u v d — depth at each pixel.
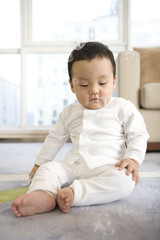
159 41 2.59
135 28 2.58
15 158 1.39
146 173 1.01
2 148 1.84
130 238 0.47
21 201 0.57
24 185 0.84
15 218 0.57
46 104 2.66
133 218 0.56
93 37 2.59
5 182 0.88
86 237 0.47
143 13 2.54
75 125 0.84
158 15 2.54
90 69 0.72
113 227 0.52
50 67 2.63
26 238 0.47
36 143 2.17
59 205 0.61
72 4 2.63
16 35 2.65
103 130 0.78
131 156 0.72
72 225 0.53
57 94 2.65
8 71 2.63
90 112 0.79
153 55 2.02
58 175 0.71
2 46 2.66
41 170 0.70
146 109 1.62
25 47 2.57
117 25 2.60
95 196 0.63
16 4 2.63
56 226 0.52
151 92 1.56
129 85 1.67
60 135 0.88
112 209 0.62
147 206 0.64
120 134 0.80
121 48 2.53
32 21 2.62
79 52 0.74
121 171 0.66
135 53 1.70
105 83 0.74
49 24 2.65
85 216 0.58
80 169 0.73
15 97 2.65
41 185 0.63
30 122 2.66
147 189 0.79
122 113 0.79
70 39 2.66
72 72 0.77
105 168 0.71
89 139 0.78
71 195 0.61
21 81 2.55
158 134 1.59
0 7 2.63
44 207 0.60
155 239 0.47
